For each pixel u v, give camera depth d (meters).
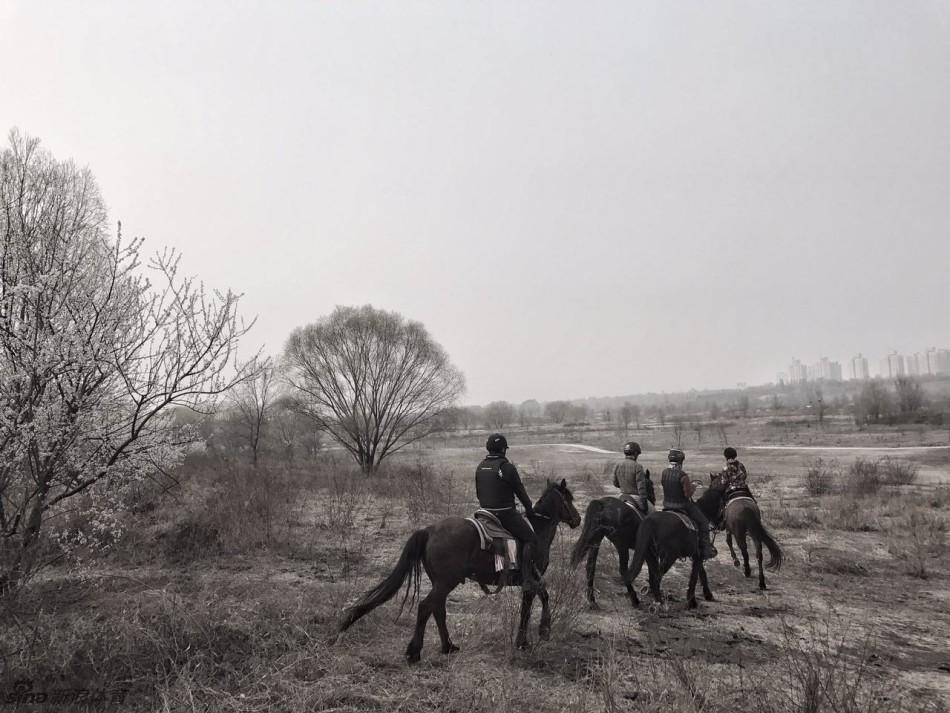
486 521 6.29
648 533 7.89
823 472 24.72
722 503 10.09
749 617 7.84
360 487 18.98
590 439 73.06
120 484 7.95
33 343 6.49
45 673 5.22
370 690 5.32
